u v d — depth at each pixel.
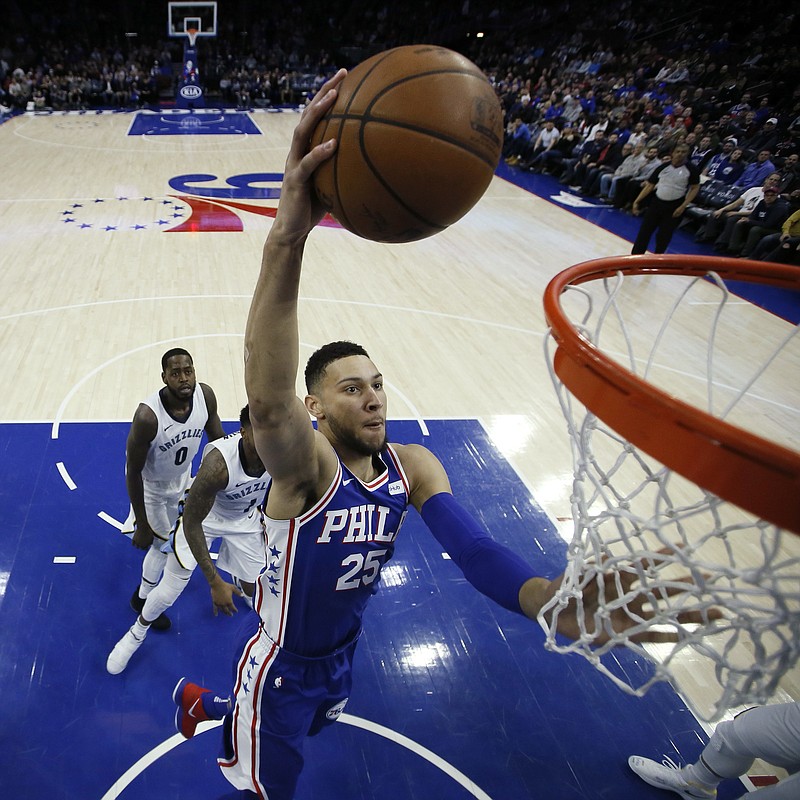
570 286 1.77
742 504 1.01
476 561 1.70
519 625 3.65
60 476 4.43
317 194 1.42
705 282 8.83
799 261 8.66
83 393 5.38
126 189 11.75
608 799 2.84
